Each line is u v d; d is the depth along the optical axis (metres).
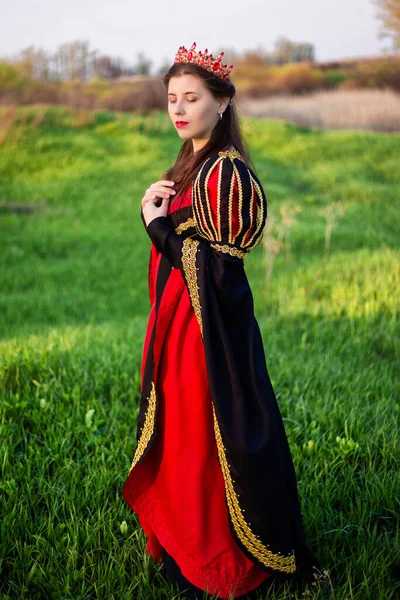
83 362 4.02
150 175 13.83
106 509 2.55
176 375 2.02
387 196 12.32
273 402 1.97
